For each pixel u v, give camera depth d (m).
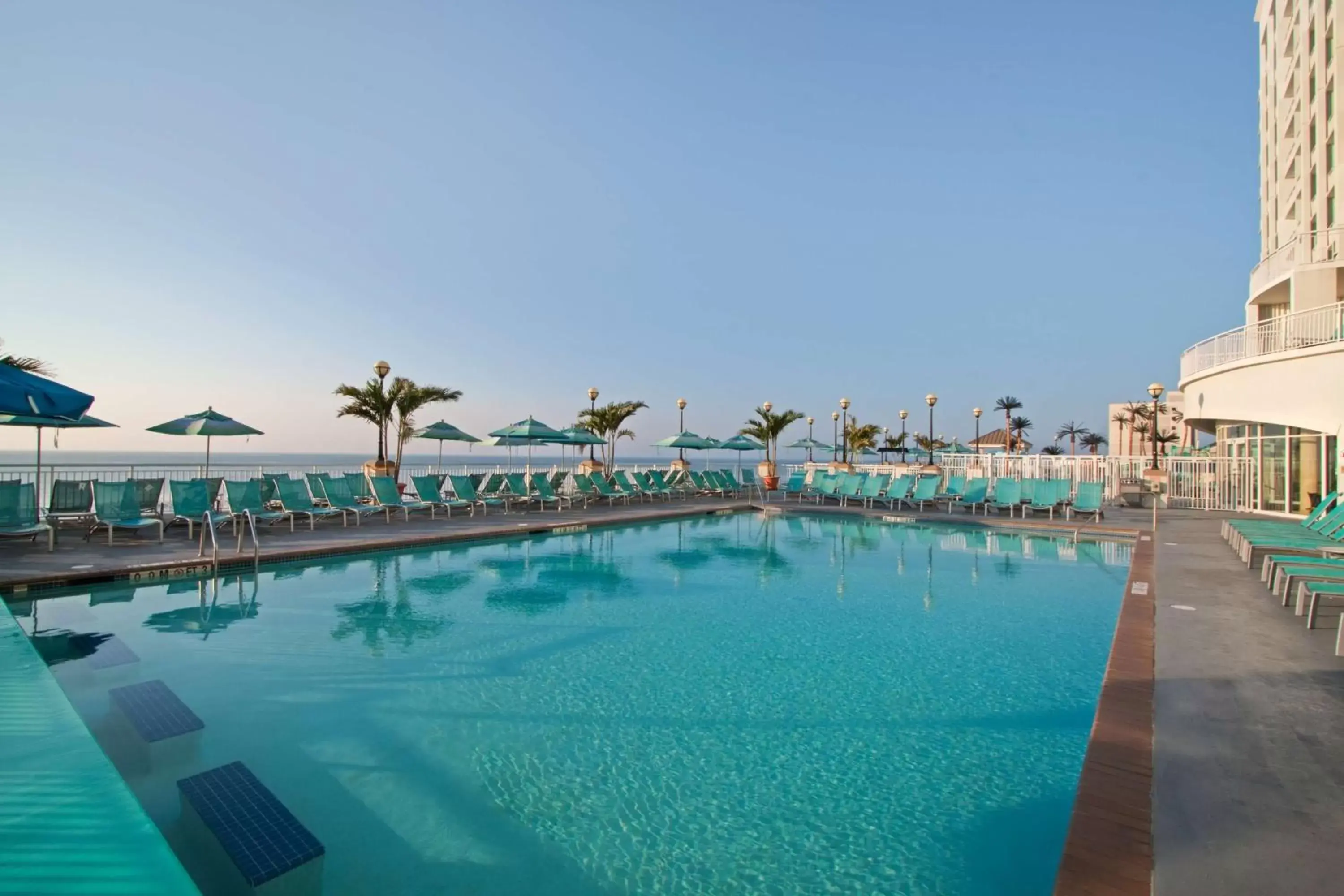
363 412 17.67
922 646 6.32
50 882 1.77
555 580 9.31
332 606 7.61
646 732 4.40
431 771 3.84
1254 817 2.81
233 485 11.90
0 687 3.42
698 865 3.04
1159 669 4.75
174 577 8.55
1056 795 3.66
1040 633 6.77
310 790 3.61
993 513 17.20
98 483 10.42
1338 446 13.57
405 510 15.12
